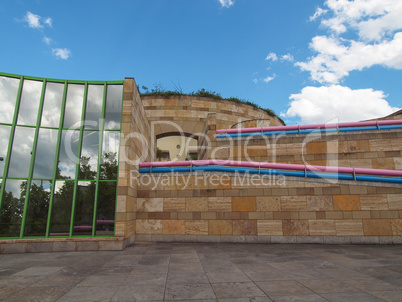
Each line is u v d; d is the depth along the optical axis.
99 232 10.12
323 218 11.14
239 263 7.27
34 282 5.55
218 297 4.52
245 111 21.47
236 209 11.62
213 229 11.53
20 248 9.48
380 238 10.75
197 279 5.64
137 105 12.51
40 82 11.28
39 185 10.30
